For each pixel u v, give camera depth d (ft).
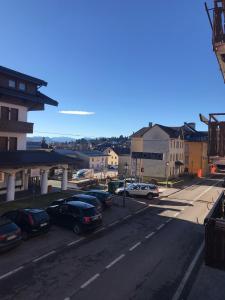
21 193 100.68
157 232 66.44
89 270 45.42
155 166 185.47
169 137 183.32
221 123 44.01
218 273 45.32
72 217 63.46
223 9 37.29
